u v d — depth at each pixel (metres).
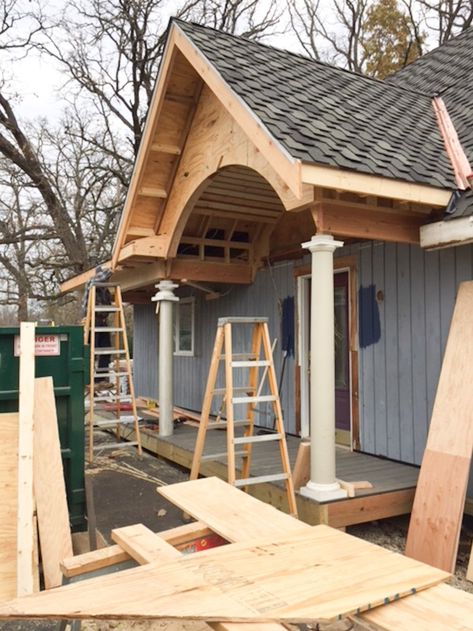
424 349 5.11
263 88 4.67
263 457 5.62
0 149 17.00
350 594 1.58
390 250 5.50
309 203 4.18
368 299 5.76
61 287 11.20
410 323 5.26
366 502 4.18
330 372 4.18
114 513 4.57
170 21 5.57
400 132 4.89
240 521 2.41
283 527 2.33
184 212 6.31
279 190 4.53
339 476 4.75
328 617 1.44
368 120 4.89
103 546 3.85
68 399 3.85
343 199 4.23
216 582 1.70
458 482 3.70
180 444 6.32
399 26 17.97
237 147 5.13
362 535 4.40
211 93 5.61
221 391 4.66
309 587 1.65
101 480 5.62
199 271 7.24
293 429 6.87
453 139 5.15
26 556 3.02
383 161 4.13
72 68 18.50
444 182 4.30
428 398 5.06
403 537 4.36
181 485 2.98
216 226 7.43
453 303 4.81
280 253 7.07
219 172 5.57
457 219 4.22
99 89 18.98
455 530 3.59
